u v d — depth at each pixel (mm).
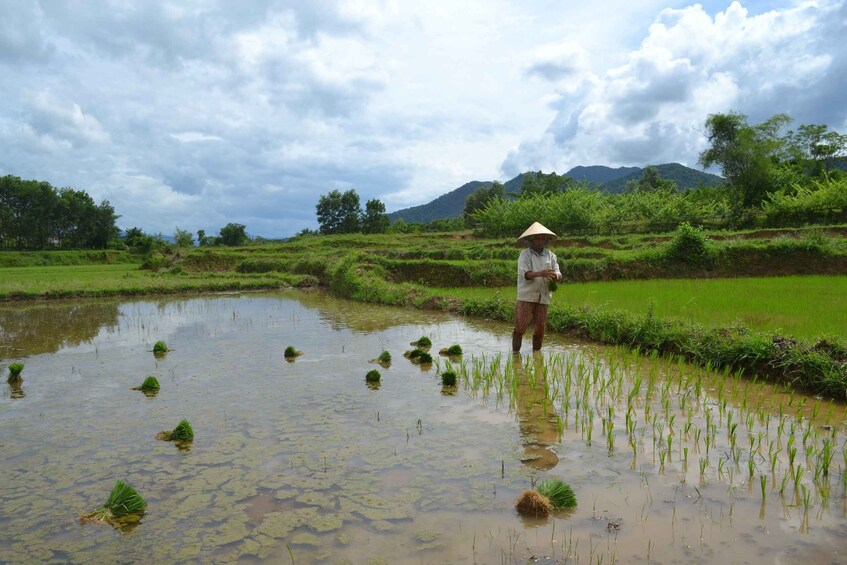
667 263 20562
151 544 3320
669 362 7121
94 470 4422
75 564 3125
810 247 20578
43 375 7797
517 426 5301
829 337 6867
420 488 3979
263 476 4230
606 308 11023
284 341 10125
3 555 3232
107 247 74125
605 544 3188
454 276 20359
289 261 28031
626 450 4633
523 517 3531
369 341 10070
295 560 3092
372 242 38625
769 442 4730
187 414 5824
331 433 5164
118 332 11656
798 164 49031
